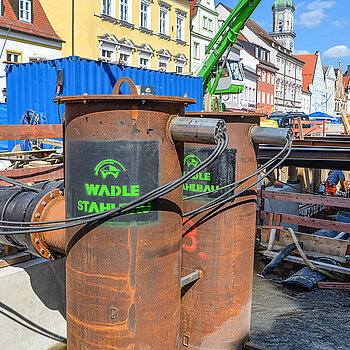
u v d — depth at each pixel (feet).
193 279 14.92
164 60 90.99
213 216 14.88
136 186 9.68
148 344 10.37
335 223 31.65
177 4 94.12
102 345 10.25
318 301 25.84
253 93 153.79
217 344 15.53
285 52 199.52
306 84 245.86
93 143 9.69
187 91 49.11
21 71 35.24
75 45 69.00
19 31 58.70
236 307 15.55
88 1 69.15
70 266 10.49
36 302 16.15
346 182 65.26
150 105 9.60
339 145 31.68
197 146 14.78
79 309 10.40
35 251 12.43
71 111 10.09
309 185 60.85
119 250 9.79
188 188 15.12
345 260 31.24
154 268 10.16
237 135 14.73
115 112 9.50
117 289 9.95
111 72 35.68
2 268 15.60
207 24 109.60
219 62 57.16
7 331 15.10
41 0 69.51
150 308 10.26
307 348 20.16
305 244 33.19
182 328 16.01
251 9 53.01
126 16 78.64
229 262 15.12
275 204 40.27
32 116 34.09
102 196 9.73
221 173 14.70
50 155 22.38
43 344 16.57
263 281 29.14
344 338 21.26
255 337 21.02
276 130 14.14
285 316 23.61
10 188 14.40
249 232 15.55
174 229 10.54
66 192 10.51
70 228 10.36
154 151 9.80
